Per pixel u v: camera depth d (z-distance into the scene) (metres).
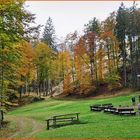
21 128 38.53
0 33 28.86
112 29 85.56
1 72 33.47
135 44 84.56
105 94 79.56
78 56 85.19
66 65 90.50
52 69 90.75
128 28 84.19
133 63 83.06
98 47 84.19
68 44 97.88
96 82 84.81
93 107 48.81
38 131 34.47
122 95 74.25
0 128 37.34
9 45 30.36
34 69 85.94
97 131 26.09
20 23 30.89
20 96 82.00
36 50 88.06
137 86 79.12
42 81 93.31
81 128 29.16
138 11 84.25
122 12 85.44
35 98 84.12
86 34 86.19
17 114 61.62
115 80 80.50
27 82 87.06
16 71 35.34
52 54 93.69
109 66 80.94
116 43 82.25
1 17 28.48
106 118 36.19
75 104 65.31
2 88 33.81
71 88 88.38
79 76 84.69
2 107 34.91
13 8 29.52
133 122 29.06
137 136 21.89
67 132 27.70
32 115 54.91
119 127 26.73
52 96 90.44
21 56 33.62
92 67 85.19
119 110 37.56
